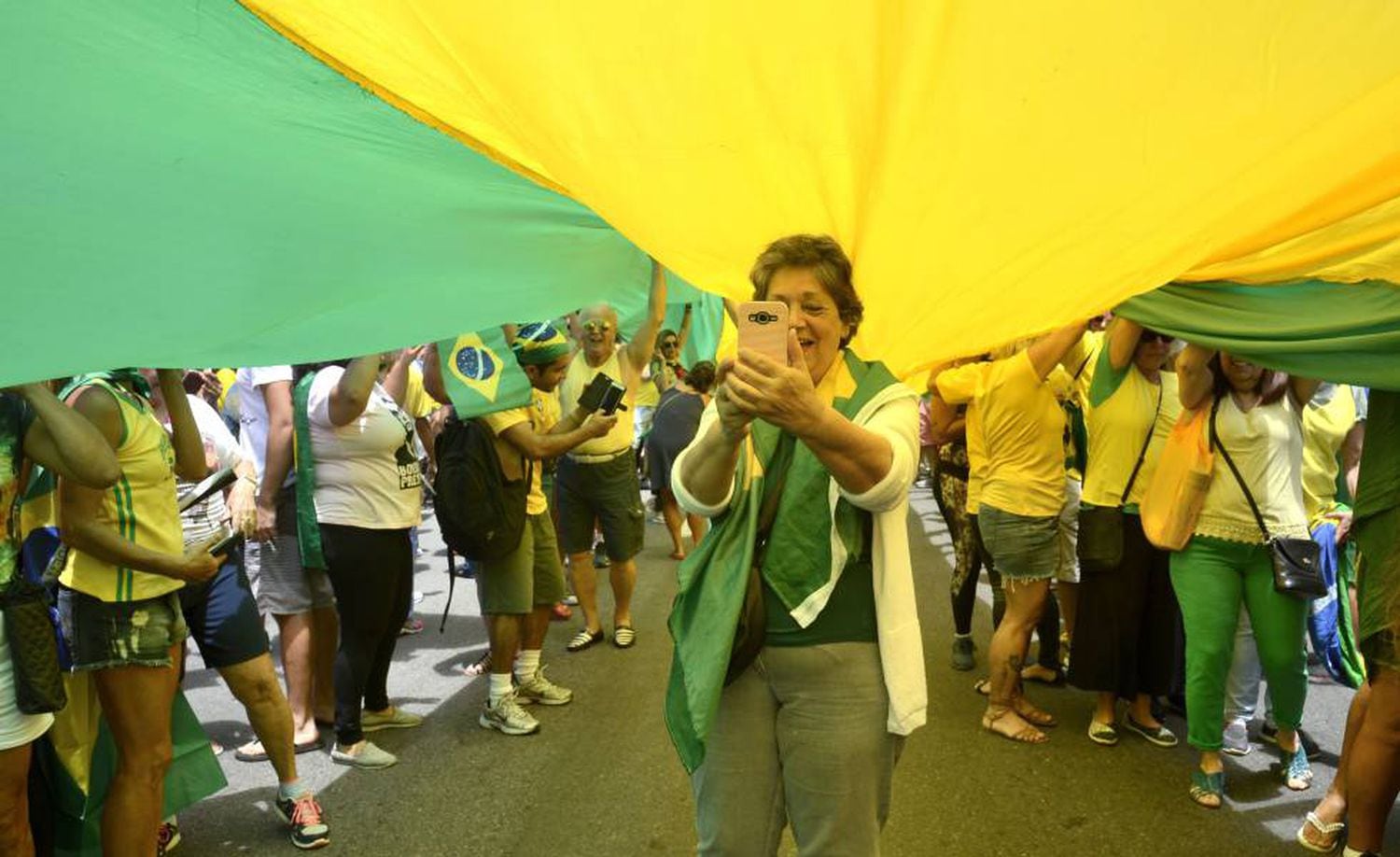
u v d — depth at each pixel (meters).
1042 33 1.80
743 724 2.18
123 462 2.99
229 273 2.48
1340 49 1.85
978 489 4.91
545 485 6.49
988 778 4.32
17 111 2.00
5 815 2.60
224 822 3.96
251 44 2.00
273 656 6.26
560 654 6.24
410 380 6.51
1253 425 3.93
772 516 2.17
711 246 2.35
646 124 2.04
